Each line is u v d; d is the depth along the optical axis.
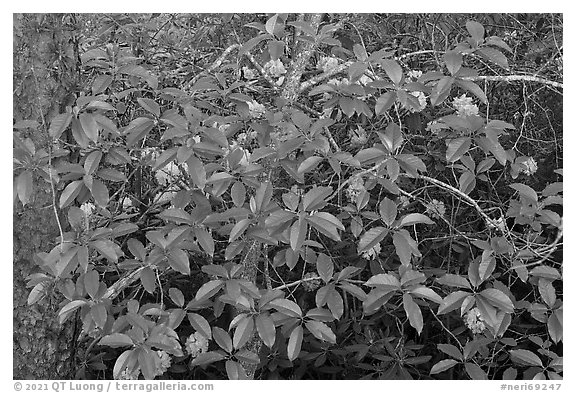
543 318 1.63
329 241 2.31
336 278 1.61
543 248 1.70
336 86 1.66
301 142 1.54
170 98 1.72
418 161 1.56
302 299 2.26
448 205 2.40
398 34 2.46
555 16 2.50
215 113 1.94
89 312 1.53
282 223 1.45
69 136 1.83
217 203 2.09
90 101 1.53
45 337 1.82
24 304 1.78
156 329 1.49
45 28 1.77
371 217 1.72
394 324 2.41
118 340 1.46
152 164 1.77
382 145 1.63
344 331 2.25
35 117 1.76
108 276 2.26
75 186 1.53
